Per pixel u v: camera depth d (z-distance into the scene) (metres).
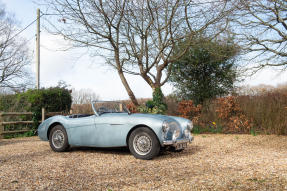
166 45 10.86
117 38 11.38
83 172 4.11
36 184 3.46
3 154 5.80
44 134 6.20
